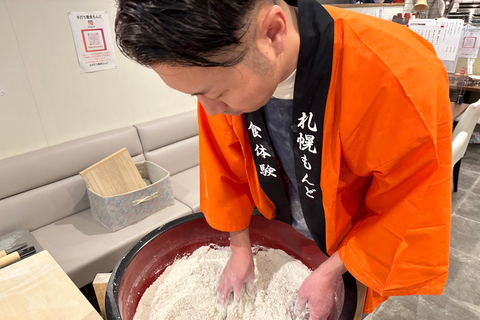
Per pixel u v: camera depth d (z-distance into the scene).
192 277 0.88
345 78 0.51
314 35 0.50
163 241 0.86
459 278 1.75
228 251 0.97
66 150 1.74
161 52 0.34
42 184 1.69
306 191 0.70
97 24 1.80
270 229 0.93
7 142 1.65
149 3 0.32
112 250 1.51
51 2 1.62
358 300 0.68
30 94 1.66
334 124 0.57
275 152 0.74
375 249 0.61
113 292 0.66
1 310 0.59
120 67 1.95
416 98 0.48
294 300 0.78
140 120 2.13
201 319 0.78
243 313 0.79
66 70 1.75
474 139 3.48
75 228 1.66
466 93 3.16
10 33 1.54
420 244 0.58
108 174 1.69
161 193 1.73
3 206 1.56
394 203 0.60
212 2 0.32
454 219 2.24
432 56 0.54
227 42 0.35
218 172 0.80
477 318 1.53
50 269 0.67
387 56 0.49
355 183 0.70
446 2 3.65
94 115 1.91
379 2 3.32
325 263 0.70
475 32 2.79
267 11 0.38
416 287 0.62
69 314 0.58
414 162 0.53
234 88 0.42
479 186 2.65
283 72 0.51
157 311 0.80
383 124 0.52
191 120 2.26
